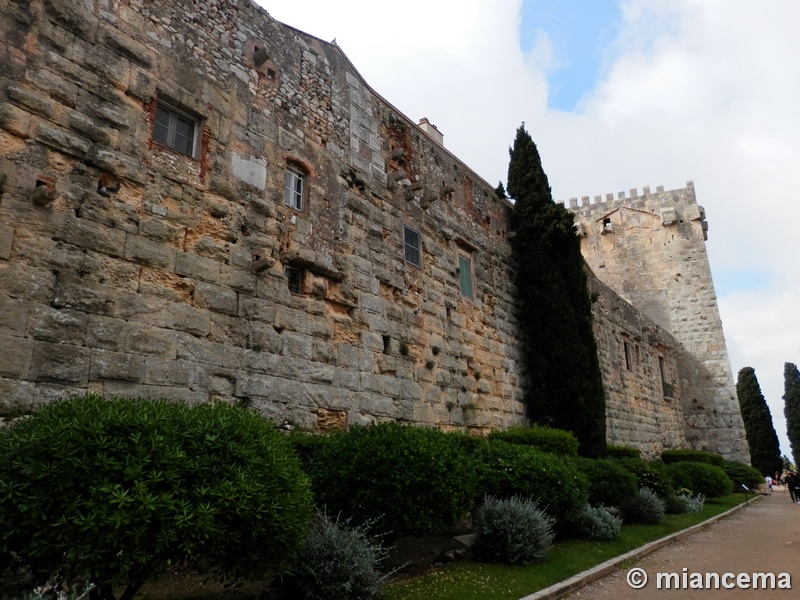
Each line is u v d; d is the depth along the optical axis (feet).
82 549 15.47
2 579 18.89
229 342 33.91
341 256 44.21
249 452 19.43
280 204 39.96
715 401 124.88
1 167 25.91
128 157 31.17
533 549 31.89
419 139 59.16
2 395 23.95
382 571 28.55
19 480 16.20
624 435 94.99
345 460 28.37
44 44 28.71
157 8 34.88
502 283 67.97
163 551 16.69
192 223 33.71
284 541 18.95
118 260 29.48
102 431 17.47
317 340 40.11
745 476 108.58
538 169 74.69
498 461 37.81
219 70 38.01
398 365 47.42
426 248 55.21
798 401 182.50
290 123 42.75
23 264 25.77
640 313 116.98
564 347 66.59
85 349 27.09
